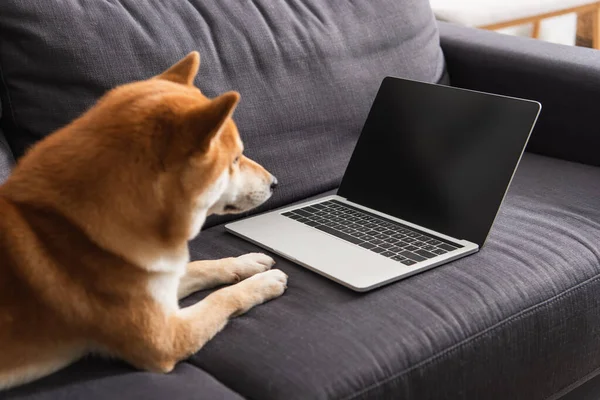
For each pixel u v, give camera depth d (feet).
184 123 3.62
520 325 4.27
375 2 6.28
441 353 3.91
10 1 4.53
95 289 3.58
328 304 4.13
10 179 3.79
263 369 3.64
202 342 3.88
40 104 4.67
